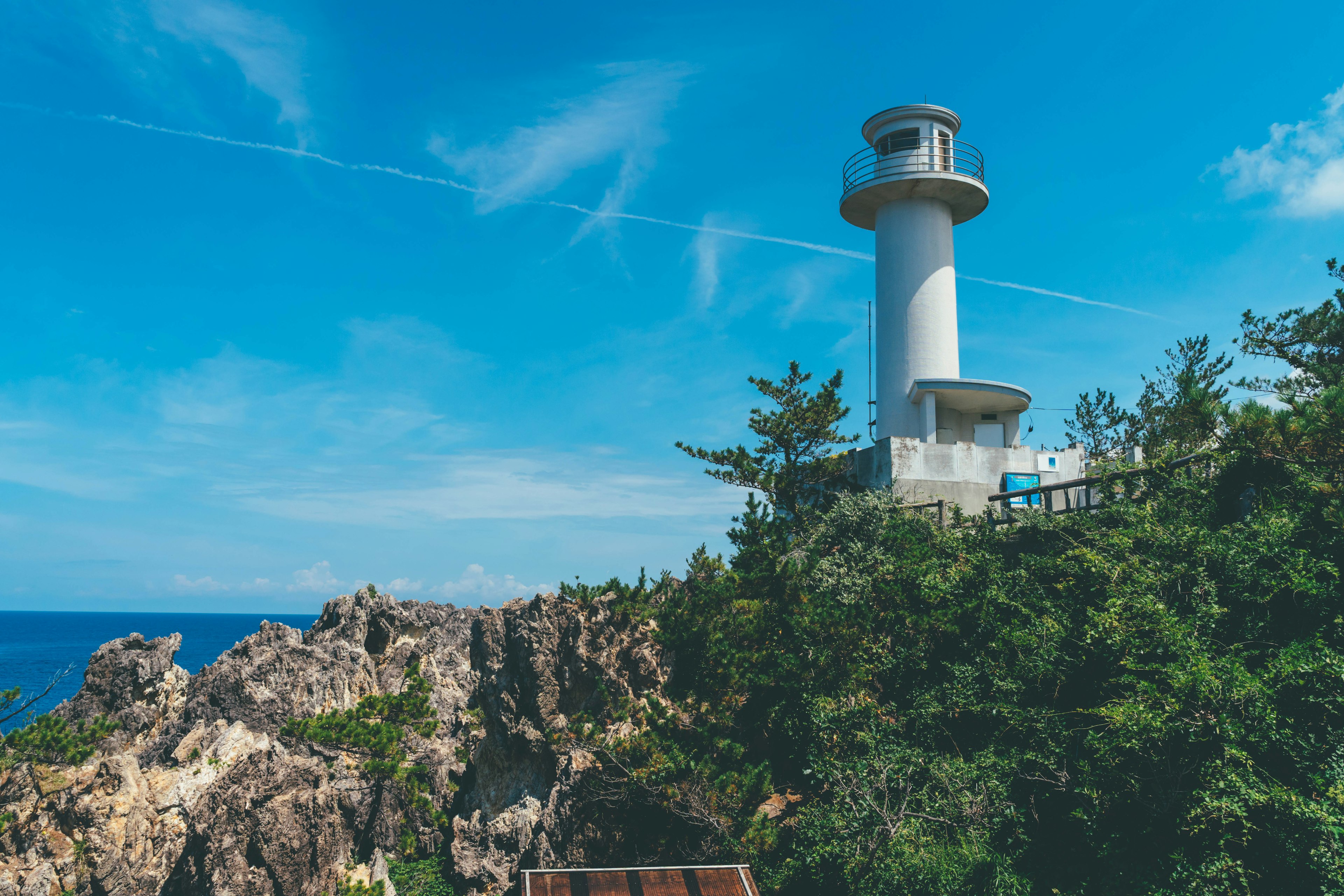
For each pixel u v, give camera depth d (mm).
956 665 21312
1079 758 16906
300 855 21172
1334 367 18781
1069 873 15984
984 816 17578
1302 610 16625
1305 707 14672
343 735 27172
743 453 35125
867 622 22156
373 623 34344
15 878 19047
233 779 21281
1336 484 17188
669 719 22484
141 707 28578
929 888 16562
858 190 42688
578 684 26797
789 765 22656
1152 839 15148
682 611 23719
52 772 20750
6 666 104250
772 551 24922
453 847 27000
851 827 17844
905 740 20297
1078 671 18078
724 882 17250
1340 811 13023
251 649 31062
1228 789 14000
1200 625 17031
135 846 20547
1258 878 13484
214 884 19953
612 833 22234
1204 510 21406
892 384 42188
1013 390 39000
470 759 29797
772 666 22109
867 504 29109
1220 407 17062
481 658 29156
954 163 42656
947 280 42844
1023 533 25672
